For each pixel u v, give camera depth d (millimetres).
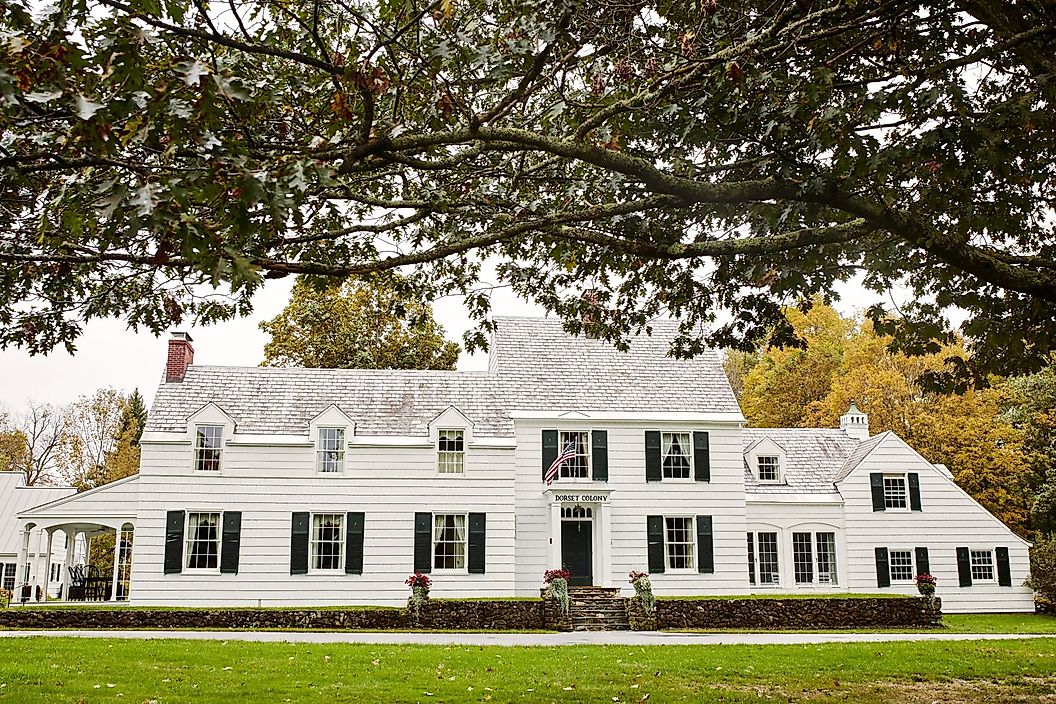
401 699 12695
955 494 36562
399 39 7660
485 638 23828
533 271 11664
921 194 8648
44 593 32562
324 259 9430
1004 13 8633
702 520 33594
